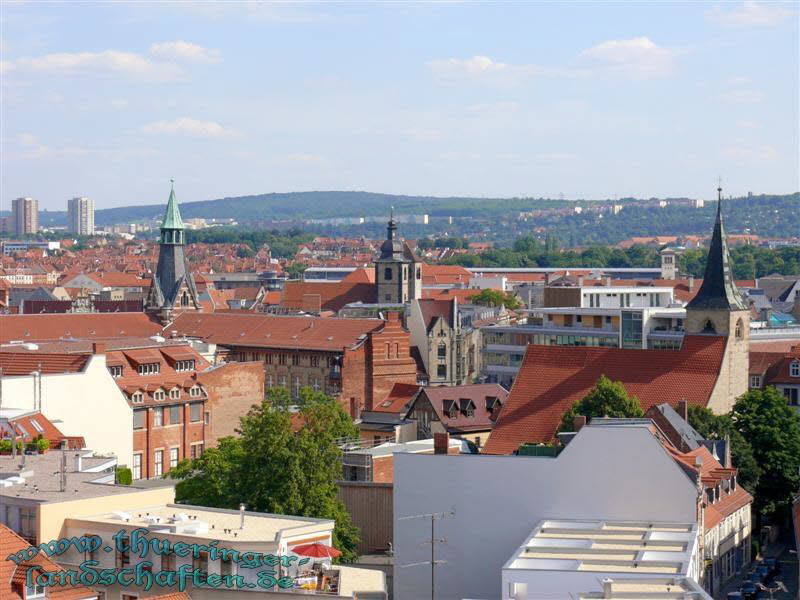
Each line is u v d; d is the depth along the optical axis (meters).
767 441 189.50
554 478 126.06
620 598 92.00
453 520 128.75
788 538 190.62
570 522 123.38
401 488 130.25
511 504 127.12
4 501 111.50
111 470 140.12
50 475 126.81
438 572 129.00
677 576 97.56
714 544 153.38
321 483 152.00
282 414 161.88
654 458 123.69
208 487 154.00
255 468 150.12
